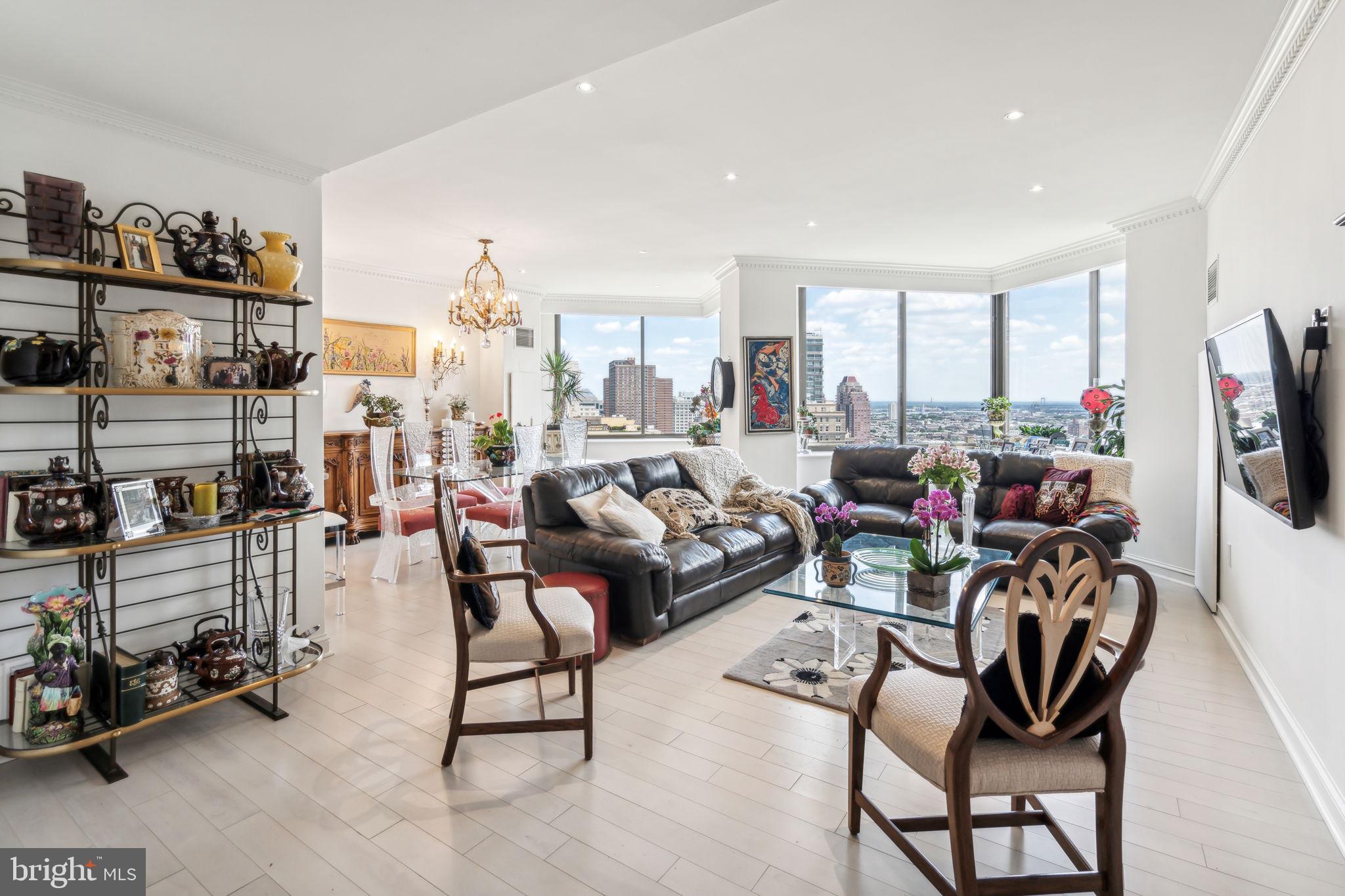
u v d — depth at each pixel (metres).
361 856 1.88
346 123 2.70
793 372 6.68
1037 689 1.57
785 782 2.25
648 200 4.70
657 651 3.47
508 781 2.26
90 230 2.38
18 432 2.39
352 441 6.07
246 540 2.80
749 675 3.12
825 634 3.71
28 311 2.40
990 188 4.47
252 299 2.88
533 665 3.25
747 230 5.55
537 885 1.77
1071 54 2.77
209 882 1.77
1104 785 1.59
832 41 2.65
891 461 5.79
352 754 2.43
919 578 2.82
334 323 6.40
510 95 2.46
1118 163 4.02
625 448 8.97
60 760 2.39
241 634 2.75
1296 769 2.33
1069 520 4.69
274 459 2.94
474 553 2.51
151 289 2.72
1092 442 5.64
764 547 4.54
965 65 2.86
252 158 2.98
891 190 4.52
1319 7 2.27
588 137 3.59
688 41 2.64
